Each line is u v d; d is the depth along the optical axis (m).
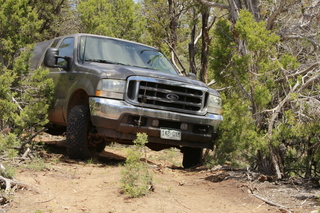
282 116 5.32
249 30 5.17
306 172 5.49
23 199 3.61
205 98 6.31
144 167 4.37
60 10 21.23
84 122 6.05
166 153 9.41
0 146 4.96
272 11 6.77
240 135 5.40
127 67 6.16
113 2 14.48
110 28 12.94
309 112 4.88
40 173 4.77
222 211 3.86
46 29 19.97
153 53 7.57
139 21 13.66
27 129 6.23
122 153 8.74
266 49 5.25
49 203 3.62
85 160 6.22
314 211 3.76
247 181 5.10
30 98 6.23
